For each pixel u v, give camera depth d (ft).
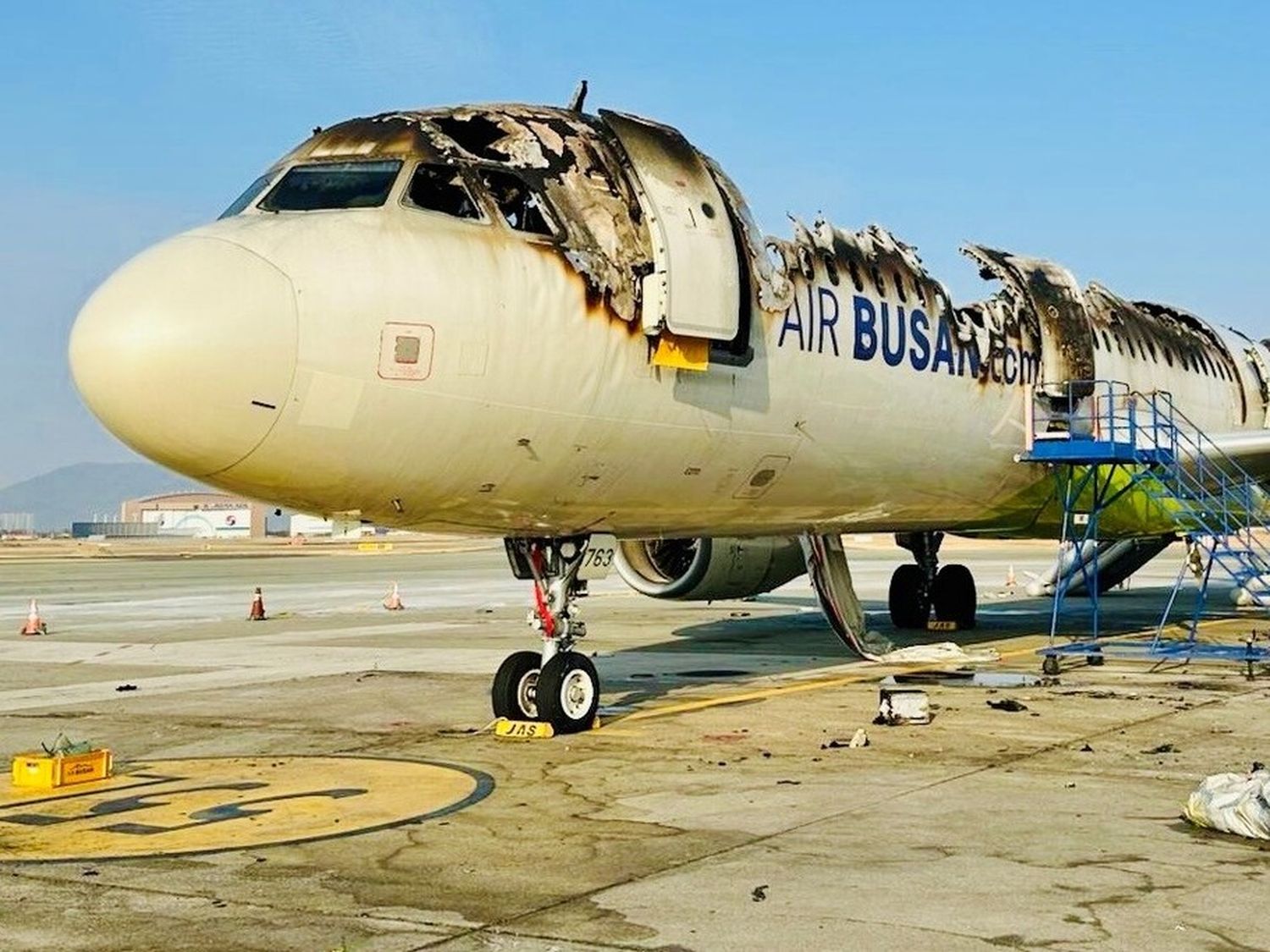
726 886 24.63
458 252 38.37
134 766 38.93
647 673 61.93
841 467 52.16
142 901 24.12
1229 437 70.64
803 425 48.88
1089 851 26.96
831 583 63.57
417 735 44.29
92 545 473.26
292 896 24.34
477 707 51.44
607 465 42.47
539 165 41.63
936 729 43.09
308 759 39.73
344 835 29.25
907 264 56.95
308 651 77.25
